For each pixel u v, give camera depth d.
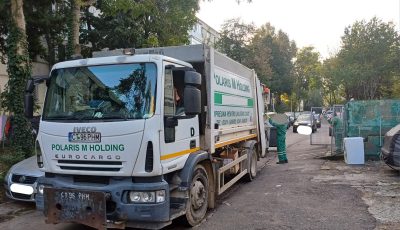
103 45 19.55
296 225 6.42
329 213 7.07
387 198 7.97
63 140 5.68
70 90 5.91
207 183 6.97
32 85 6.32
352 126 13.38
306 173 11.31
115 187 5.38
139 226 5.48
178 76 6.08
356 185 9.34
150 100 5.46
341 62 42.12
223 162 8.12
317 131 26.41
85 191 5.37
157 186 5.35
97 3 18.78
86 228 6.56
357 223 6.44
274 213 7.17
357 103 13.37
